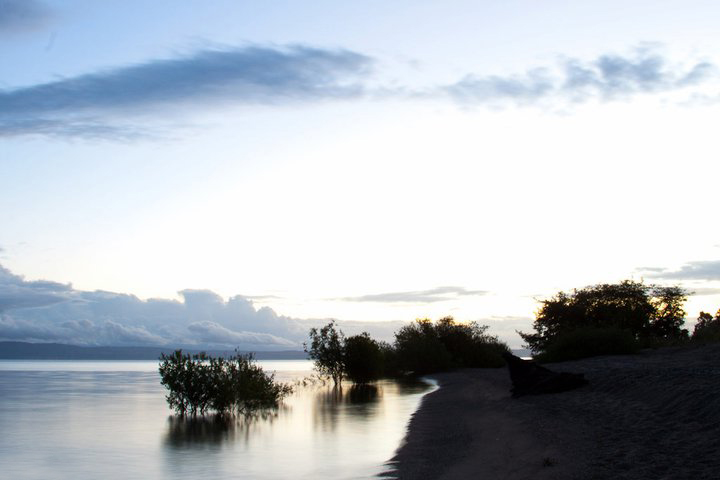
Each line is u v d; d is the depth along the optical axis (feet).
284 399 110.83
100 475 48.96
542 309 182.19
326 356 156.15
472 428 63.26
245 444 61.87
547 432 52.70
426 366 186.19
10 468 52.11
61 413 94.94
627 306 174.91
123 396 132.26
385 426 72.38
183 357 91.15
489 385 114.93
